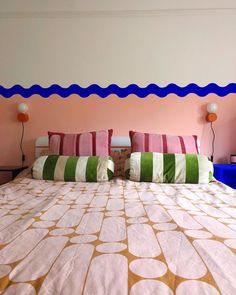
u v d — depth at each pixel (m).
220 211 1.02
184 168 1.72
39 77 2.50
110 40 2.48
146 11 2.44
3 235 0.74
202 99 2.46
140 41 2.47
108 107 2.50
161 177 1.72
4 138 2.52
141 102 2.48
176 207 1.07
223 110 2.46
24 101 2.50
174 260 0.58
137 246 0.65
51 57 2.49
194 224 0.83
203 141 2.48
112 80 2.49
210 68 2.46
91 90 2.49
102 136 2.09
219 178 2.10
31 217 0.90
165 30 2.46
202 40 2.45
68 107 2.50
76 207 1.07
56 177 1.77
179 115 2.48
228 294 0.45
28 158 2.51
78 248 0.64
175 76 2.47
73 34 2.48
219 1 2.39
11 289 0.47
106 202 1.16
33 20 2.48
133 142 2.06
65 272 0.52
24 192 1.41
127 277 0.50
